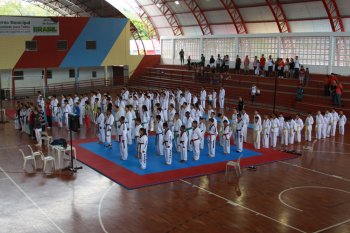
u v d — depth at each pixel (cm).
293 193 1587
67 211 1388
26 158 1839
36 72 4222
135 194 1552
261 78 3716
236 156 2098
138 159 2005
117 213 1375
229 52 4353
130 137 2295
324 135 2562
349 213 1405
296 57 3491
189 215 1366
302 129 2655
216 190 1609
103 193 1559
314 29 3759
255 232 1248
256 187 1650
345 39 3353
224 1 4216
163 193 1568
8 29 3912
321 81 3344
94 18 4406
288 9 3788
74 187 1619
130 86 4775
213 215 1369
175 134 2159
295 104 3294
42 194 1539
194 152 2009
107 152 2128
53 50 4191
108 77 4881
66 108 2741
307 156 2131
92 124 2908
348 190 1630
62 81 4431
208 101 3525
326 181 1738
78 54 4356
